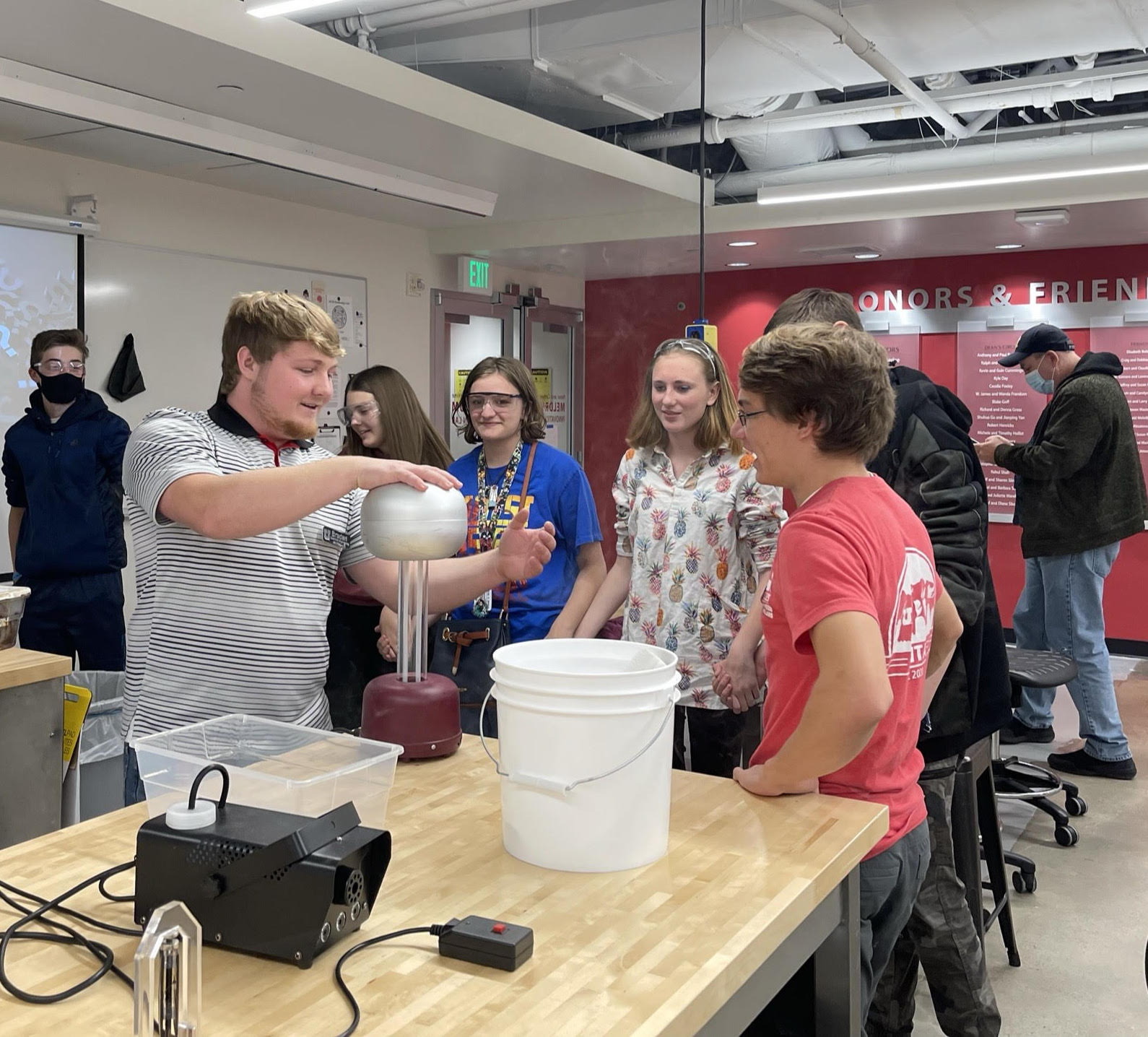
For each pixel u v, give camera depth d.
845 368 1.39
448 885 1.20
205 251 5.06
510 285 7.00
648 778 1.23
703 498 2.39
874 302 6.89
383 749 1.27
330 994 0.97
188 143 3.93
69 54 3.33
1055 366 4.50
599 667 1.41
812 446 1.43
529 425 2.73
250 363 1.76
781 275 7.06
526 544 1.70
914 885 1.61
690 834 1.34
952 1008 2.07
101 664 3.86
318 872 1.01
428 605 1.75
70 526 3.76
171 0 3.10
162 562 1.77
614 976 0.99
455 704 1.67
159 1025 0.88
